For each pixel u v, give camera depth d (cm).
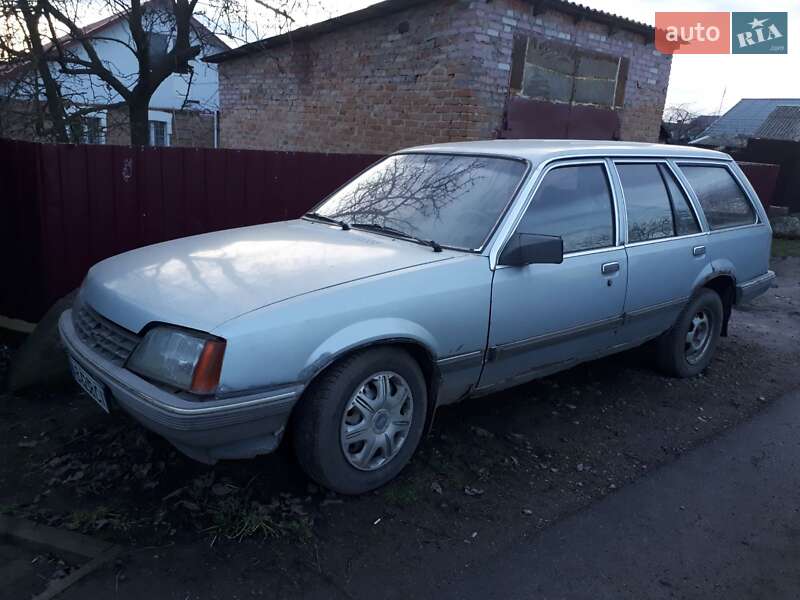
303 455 299
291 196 665
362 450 313
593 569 284
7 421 387
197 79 2083
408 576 272
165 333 275
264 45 1085
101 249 538
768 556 300
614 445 400
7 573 265
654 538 309
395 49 1050
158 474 331
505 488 343
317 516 306
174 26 915
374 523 305
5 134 689
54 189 498
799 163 1848
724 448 406
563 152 401
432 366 331
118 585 256
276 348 272
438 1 968
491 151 408
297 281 299
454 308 329
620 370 526
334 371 296
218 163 603
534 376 395
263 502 312
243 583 261
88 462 344
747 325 707
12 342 510
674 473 371
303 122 1241
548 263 347
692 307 496
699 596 271
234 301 280
